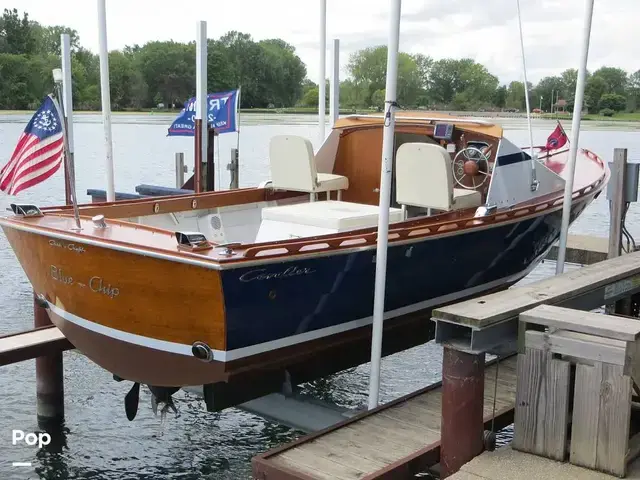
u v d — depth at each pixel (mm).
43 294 5484
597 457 3512
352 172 7293
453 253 6113
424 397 4820
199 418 6906
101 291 4910
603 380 3463
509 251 6840
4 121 44875
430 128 6824
